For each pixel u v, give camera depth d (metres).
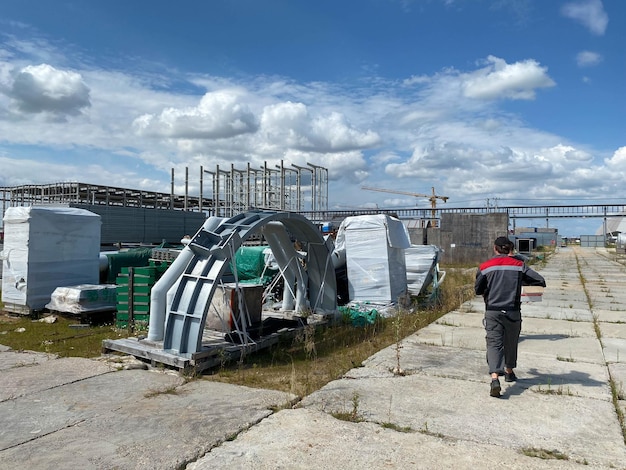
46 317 10.45
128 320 9.41
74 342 8.37
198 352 6.44
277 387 5.77
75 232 11.48
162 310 7.31
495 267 5.55
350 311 10.62
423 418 4.67
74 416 4.70
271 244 9.70
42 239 10.80
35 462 3.73
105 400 5.18
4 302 11.01
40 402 5.10
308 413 4.78
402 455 3.88
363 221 11.97
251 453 3.90
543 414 4.80
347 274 12.37
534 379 5.98
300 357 7.32
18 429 4.38
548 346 7.87
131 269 9.37
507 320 5.47
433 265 14.07
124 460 3.76
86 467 3.65
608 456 3.91
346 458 3.82
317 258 10.00
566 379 5.98
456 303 12.66
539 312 11.53
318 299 10.12
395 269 12.22
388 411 4.84
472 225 29.28
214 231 7.35
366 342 8.38
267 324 8.59
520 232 81.38
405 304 11.73
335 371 6.43
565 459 3.85
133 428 4.40
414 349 7.61
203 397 5.30
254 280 12.52
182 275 6.93
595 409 4.95
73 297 9.98
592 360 6.94
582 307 12.35
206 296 6.61
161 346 6.93
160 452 3.90
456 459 3.82
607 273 23.61
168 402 5.12
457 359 6.96
